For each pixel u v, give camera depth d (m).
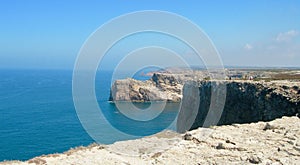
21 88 164.38
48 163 11.43
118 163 11.64
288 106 46.41
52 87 168.25
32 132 56.78
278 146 12.37
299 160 10.47
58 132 55.47
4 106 96.38
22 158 40.03
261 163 10.37
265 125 16.33
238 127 16.69
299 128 15.20
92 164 11.38
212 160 11.36
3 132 57.50
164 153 12.83
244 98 55.97
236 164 10.61
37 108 90.75
